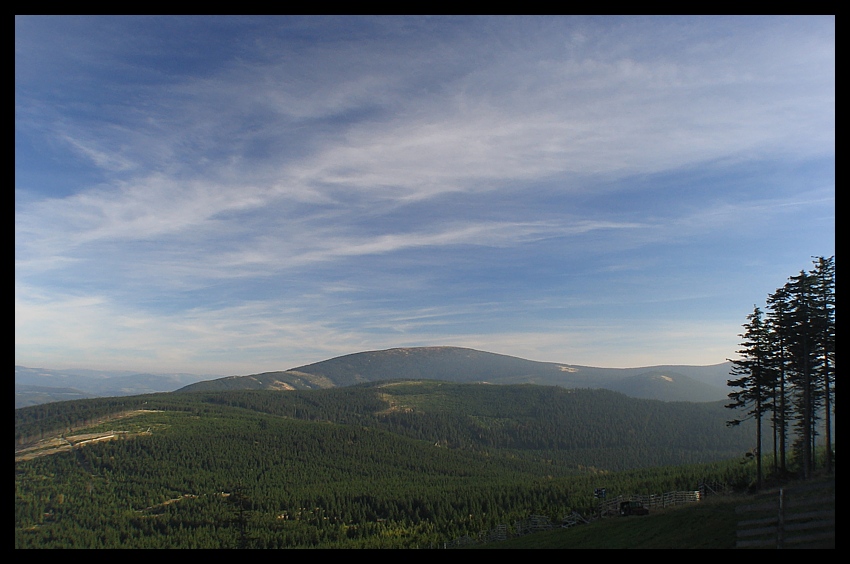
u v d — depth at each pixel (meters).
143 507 194.75
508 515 136.25
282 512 187.50
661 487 106.50
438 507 175.62
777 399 58.00
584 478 182.88
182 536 157.12
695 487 79.75
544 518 75.19
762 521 24.75
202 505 190.62
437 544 117.38
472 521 145.88
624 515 53.31
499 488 187.88
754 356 56.47
